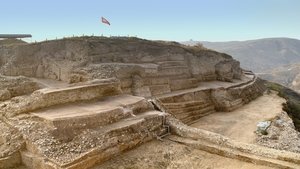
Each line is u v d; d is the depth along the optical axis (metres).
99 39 29.39
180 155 12.55
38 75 30.14
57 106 13.84
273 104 33.66
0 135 11.80
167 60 31.72
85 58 26.12
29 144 10.91
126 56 28.83
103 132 12.10
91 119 12.51
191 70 33.50
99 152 11.20
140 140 13.30
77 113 12.73
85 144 11.23
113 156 11.76
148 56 30.27
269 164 11.50
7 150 10.86
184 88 29.38
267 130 22.36
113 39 30.30
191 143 13.53
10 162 10.62
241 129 22.81
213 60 38.44
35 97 13.55
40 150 10.34
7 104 13.98
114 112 13.66
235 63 44.62
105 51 27.77
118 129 12.62
